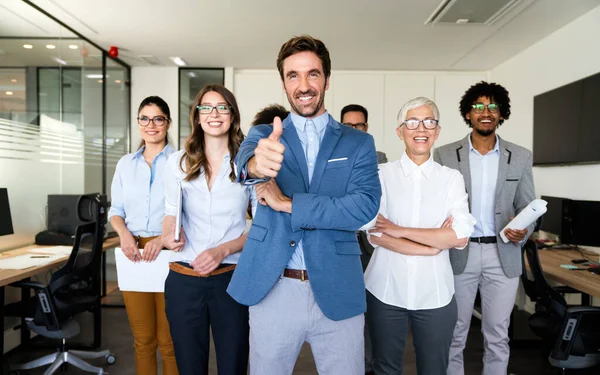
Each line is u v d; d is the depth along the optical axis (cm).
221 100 183
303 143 140
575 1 368
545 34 455
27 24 375
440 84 628
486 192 239
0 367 280
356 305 135
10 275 262
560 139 420
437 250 177
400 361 192
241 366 185
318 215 125
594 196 375
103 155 528
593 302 360
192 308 181
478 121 235
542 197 402
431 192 190
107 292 520
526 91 509
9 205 339
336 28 444
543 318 260
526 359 332
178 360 184
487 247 233
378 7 388
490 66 595
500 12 394
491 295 235
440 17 410
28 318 282
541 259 331
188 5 385
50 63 411
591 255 349
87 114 487
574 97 397
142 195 248
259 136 135
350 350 138
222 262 185
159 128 247
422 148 188
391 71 626
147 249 212
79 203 377
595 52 380
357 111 312
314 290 132
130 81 611
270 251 134
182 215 191
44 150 401
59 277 281
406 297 182
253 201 187
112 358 320
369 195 130
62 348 307
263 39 482
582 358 232
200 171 187
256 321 139
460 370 237
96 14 407
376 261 191
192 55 550
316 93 132
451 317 183
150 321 225
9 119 354
